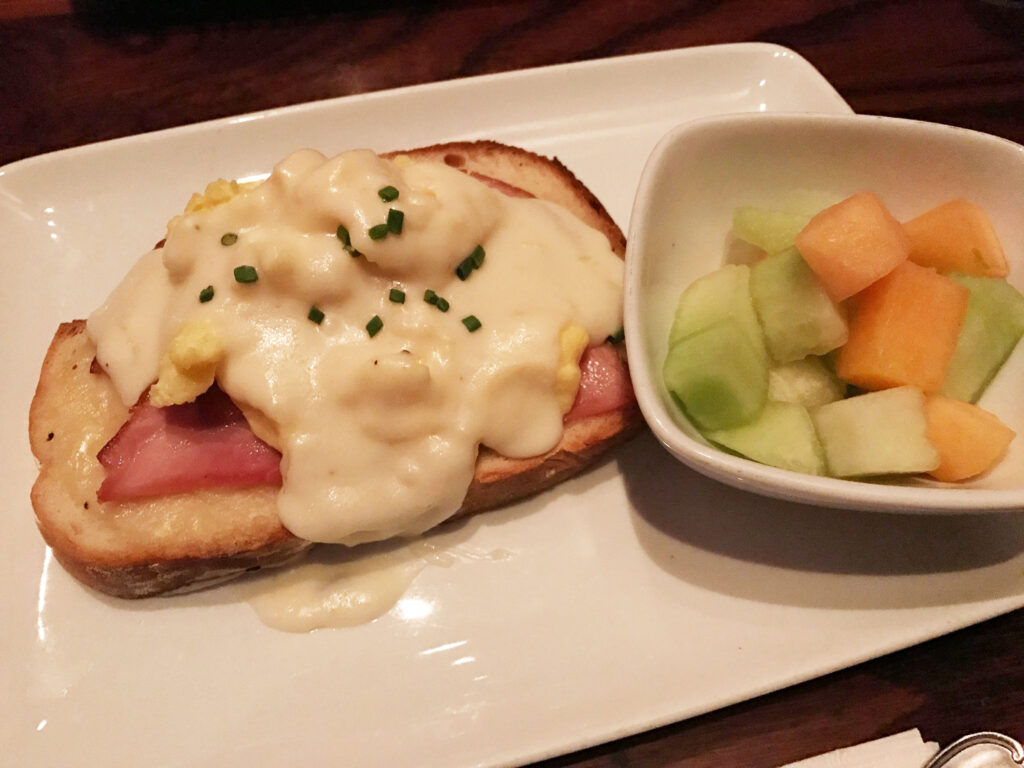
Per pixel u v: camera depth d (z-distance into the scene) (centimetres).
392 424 20
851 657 20
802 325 20
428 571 22
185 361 20
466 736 19
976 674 21
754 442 20
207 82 32
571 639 21
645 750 20
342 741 19
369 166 21
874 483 19
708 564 22
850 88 33
